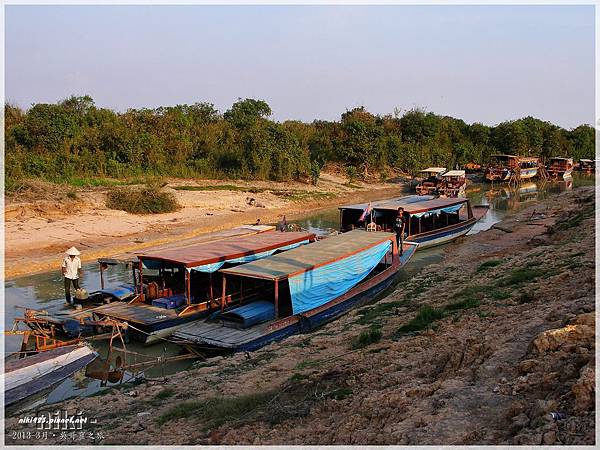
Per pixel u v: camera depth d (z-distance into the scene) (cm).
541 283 1216
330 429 714
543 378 644
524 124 7500
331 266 1638
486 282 1462
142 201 3281
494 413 621
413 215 2581
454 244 2744
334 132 5909
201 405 937
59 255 2395
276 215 3750
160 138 4400
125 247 2572
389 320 1318
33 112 3788
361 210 2644
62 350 1275
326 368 1009
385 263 2105
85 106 4925
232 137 4888
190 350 1389
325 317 1599
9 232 2627
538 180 6159
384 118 6875
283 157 4778
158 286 1736
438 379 793
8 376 1138
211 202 3719
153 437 815
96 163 3844
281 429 750
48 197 3048
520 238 2561
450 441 578
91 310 1617
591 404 554
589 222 2094
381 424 677
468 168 6781
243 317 1434
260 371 1091
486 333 927
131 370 1303
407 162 5953
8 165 3150
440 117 7425
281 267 1553
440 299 1388
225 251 1744
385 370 894
